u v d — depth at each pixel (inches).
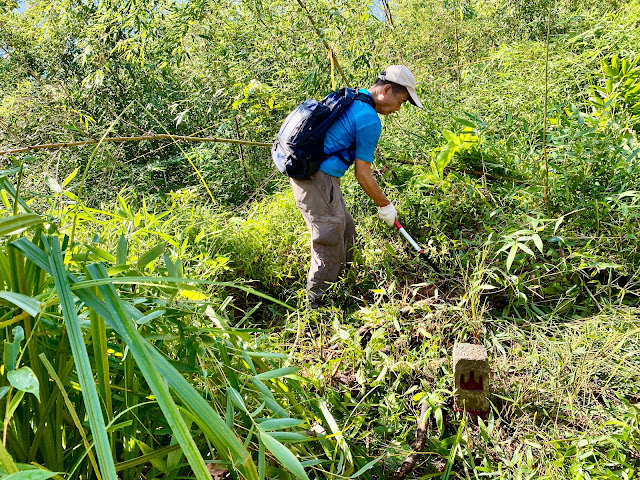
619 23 203.2
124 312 52.4
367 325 115.5
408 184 152.4
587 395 94.2
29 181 143.3
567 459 81.8
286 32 207.6
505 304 122.9
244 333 79.4
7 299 52.0
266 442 58.2
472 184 143.4
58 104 201.3
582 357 95.1
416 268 137.0
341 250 130.6
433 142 169.8
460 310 111.2
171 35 206.5
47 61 247.4
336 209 127.0
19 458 58.5
